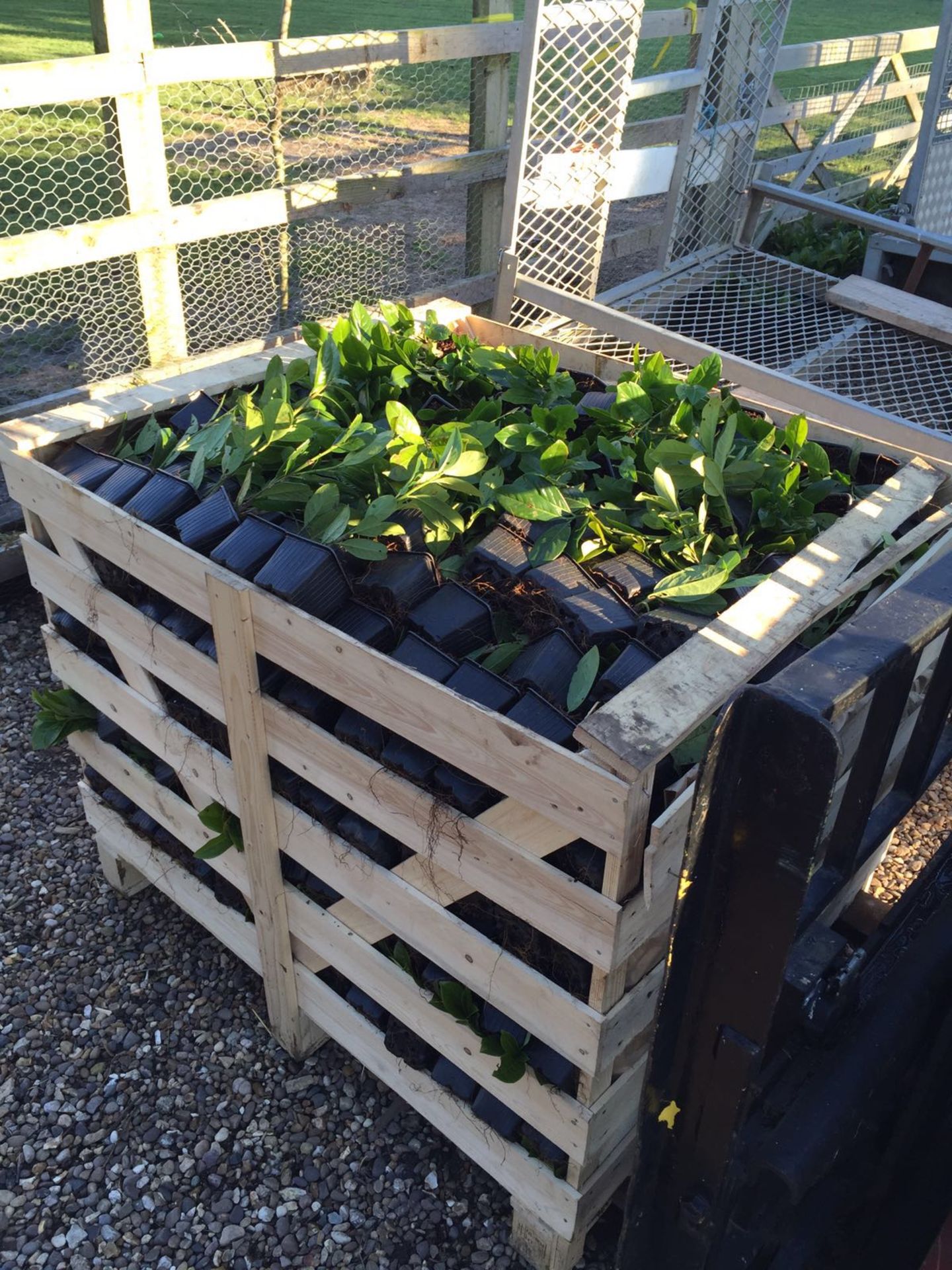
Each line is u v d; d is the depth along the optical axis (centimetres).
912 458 219
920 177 654
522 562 185
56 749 330
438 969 191
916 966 139
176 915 277
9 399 431
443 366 251
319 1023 228
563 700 161
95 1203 214
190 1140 226
